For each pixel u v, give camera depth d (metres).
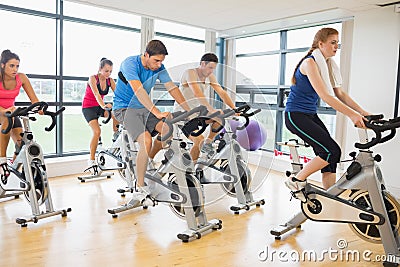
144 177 3.11
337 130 5.27
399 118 2.39
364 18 4.71
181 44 6.85
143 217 3.54
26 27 5.30
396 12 4.37
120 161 4.49
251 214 3.72
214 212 3.75
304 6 4.65
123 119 3.31
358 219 2.66
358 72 4.80
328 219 2.78
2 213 3.55
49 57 5.56
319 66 2.72
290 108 2.90
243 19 5.56
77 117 5.91
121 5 4.83
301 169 2.98
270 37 6.61
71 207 3.81
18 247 2.79
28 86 3.76
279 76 6.42
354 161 2.68
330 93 2.71
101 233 3.12
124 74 3.06
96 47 5.98
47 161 5.23
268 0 4.39
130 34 6.32
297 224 3.21
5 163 3.53
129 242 2.94
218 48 7.29
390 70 4.46
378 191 2.59
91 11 5.84
